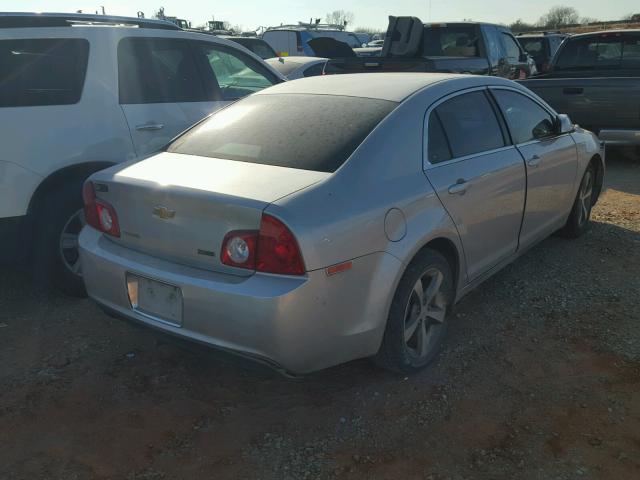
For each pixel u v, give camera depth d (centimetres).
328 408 306
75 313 414
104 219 318
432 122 341
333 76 407
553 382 321
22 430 290
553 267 474
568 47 895
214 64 532
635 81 734
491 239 381
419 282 319
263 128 338
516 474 256
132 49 461
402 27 916
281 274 255
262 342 256
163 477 260
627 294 422
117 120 441
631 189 705
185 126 485
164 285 283
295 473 261
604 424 286
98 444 281
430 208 316
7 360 352
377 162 300
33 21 428
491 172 368
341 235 266
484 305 412
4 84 397
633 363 336
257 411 305
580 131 525
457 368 338
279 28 1800
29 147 397
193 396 318
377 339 294
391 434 285
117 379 333
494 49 1014
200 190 272
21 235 403
